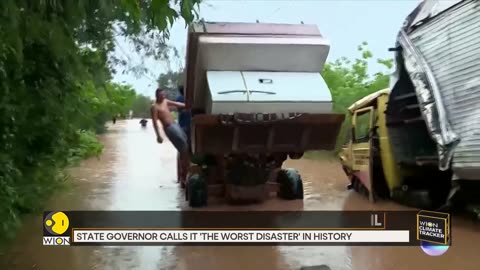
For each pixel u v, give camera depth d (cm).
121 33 648
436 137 762
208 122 797
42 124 723
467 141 713
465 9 748
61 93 708
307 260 620
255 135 827
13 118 606
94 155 2009
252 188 959
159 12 375
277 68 854
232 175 955
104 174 1478
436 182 905
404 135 950
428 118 782
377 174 1034
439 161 760
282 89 823
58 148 849
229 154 912
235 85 817
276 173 1070
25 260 617
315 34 865
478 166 687
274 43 838
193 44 842
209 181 1022
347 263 608
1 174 562
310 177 1461
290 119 807
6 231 566
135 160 1927
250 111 806
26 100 640
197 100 891
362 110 1111
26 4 376
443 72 783
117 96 1380
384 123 998
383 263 606
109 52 698
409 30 894
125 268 590
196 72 852
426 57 828
